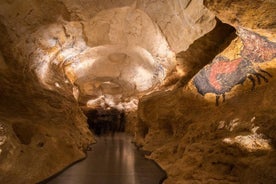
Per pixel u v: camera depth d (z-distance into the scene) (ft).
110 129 61.41
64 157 22.84
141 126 37.86
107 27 38.45
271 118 16.63
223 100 23.85
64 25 33.45
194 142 22.27
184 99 29.48
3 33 26.81
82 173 20.99
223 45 30.32
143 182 19.10
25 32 29.07
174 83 40.27
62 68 43.98
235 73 23.24
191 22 28.68
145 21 36.22
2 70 26.68
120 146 36.40
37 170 18.31
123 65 53.67
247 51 21.95
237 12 17.57
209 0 18.16
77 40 38.19
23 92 27.17
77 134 30.63
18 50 29.17
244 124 18.61
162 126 32.22
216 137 20.38
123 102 61.52
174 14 30.14
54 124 26.40
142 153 30.22
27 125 20.81
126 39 41.06
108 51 48.44
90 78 56.18
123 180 19.51
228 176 16.43
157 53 40.55
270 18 16.57
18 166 16.69
